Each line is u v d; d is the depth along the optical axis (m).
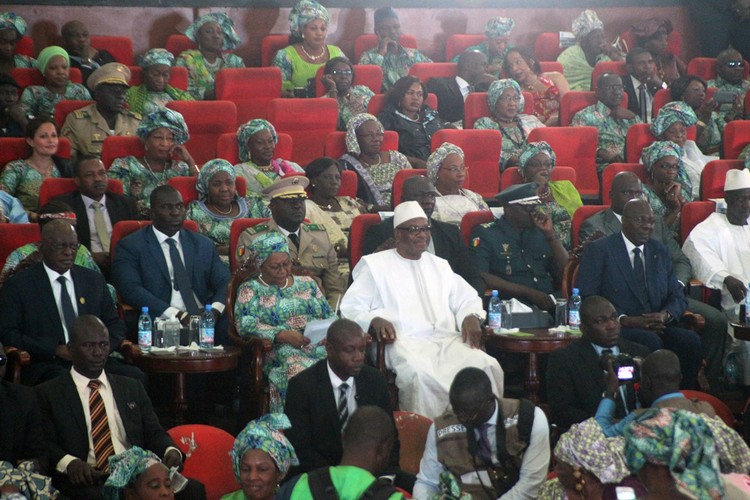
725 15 17.70
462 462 6.65
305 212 10.27
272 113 13.00
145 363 8.44
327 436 7.31
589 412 7.80
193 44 15.68
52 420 7.25
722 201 11.19
